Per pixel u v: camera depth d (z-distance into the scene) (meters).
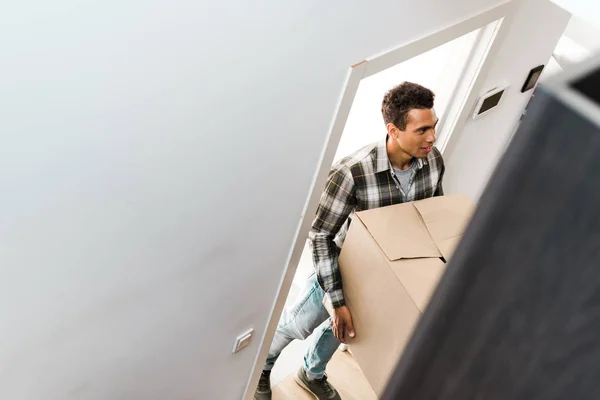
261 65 1.48
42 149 1.22
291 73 1.57
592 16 1.37
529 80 2.68
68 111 1.21
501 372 0.12
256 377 2.67
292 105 1.66
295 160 1.83
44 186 1.28
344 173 2.26
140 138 1.37
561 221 0.10
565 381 0.11
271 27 1.42
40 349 1.60
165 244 1.67
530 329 0.11
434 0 1.84
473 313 0.12
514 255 0.11
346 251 2.19
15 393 1.64
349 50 1.67
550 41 2.59
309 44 1.55
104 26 1.14
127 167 1.40
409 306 1.93
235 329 2.27
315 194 2.03
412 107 2.14
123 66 1.23
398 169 2.33
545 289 0.11
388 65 1.85
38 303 1.49
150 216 1.56
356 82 1.77
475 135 2.68
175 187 1.55
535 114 0.10
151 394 2.15
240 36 1.38
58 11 1.07
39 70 1.11
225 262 1.93
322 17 1.52
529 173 0.10
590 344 0.11
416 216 2.15
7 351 1.52
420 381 0.14
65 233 1.40
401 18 1.76
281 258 2.16
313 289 2.54
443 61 2.43
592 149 0.10
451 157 2.66
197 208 1.66
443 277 0.13
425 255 2.02
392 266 1.97
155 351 1.99
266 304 2.31
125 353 1.88
